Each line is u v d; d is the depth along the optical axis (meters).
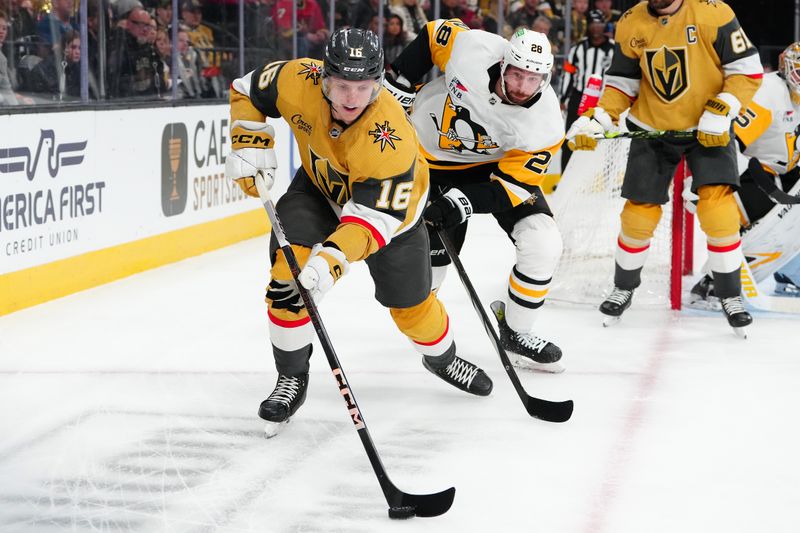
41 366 5.85
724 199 6.74
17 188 7.11
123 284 8.27
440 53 5.45
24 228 7.21
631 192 6.93
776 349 6.45
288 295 4.57
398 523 3.72
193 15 9.91
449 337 5.08
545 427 4.86
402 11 13.84
